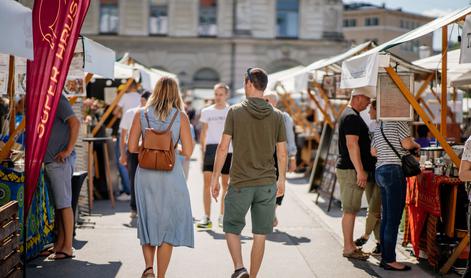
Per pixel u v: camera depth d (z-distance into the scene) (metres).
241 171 5.32
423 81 10.55
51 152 6.35
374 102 6.43
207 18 35.34
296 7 35.22
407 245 7.30
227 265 6.45
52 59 5.15
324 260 6.72
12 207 5.09
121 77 11.16
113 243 7.34
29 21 4.57
